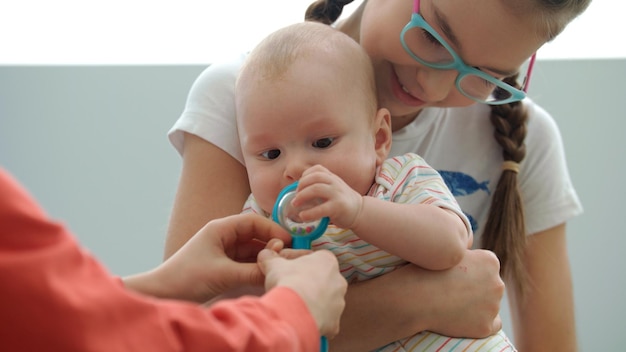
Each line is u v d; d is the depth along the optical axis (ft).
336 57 3.69
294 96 3.54
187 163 4.22
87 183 7.97
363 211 3.19
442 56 3.81
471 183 4.75
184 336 2.03
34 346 1.80
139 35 7.93
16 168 7.96
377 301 3.60
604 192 7.84
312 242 3.61
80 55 7.98
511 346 3.84
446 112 4.75
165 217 7.94
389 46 3.92
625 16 7.70
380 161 3.89
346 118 3.60
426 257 3.45
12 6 7.79
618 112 7.86
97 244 7.95
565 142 7.84
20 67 7.96
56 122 7.97
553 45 7.82
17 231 1.80
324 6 4.73
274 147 3.61
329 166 3.54
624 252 7.84
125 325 1.93
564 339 5.05
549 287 5.04
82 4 7.84
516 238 4.69
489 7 3.56
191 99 4.36
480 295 3.70
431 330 3.70
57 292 1.81
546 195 5.04
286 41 3.74
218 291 3.15
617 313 7.81
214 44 7.91
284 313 2.30
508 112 4.76
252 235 3.30
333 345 3.61
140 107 7.96
